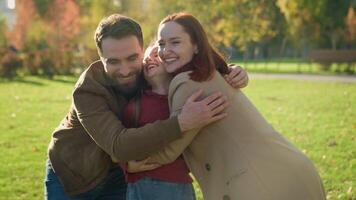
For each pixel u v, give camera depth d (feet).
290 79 99.86
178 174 12.86
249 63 197.26
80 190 13.84
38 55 118.62
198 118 11.80
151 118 12.72
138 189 12.80
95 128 12.54
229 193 12.12
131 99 13.21
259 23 138.62
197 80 12.13
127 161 12.40
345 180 27.37
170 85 12.35
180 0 130.00
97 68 13.16
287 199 12.13
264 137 12.33
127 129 12.25
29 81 98.53
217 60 12.87
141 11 126.00
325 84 86.74
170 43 12.32
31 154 33.45
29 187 26.40
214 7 132.87
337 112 51.96
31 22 125.08
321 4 138.72
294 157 12.51
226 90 12.35
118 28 12.40
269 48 232.32
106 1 124.57
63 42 121.49
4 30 124.67
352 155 32.68
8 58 113.70
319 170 29.27
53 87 84.02
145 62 13.08
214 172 12.43
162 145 11.91
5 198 24.71
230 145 12.17
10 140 37.99
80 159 13.46
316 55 130.52
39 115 50.57
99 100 12.73
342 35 151.94
